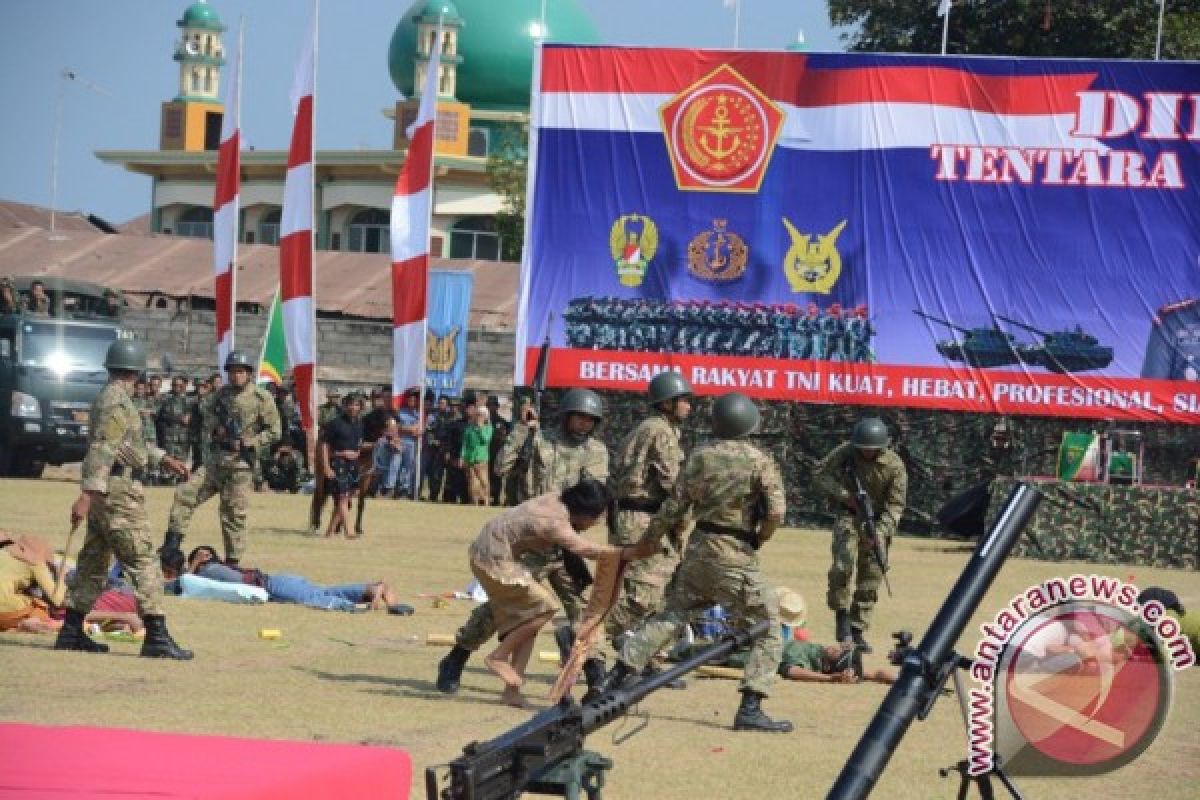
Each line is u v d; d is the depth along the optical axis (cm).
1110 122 3019
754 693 1004
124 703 985
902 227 3083
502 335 4262
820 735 1002
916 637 1508
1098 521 2536
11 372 3409
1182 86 3000
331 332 4312
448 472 3212
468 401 3195
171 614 1431
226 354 2928
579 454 1262
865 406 3094
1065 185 3036
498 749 438
